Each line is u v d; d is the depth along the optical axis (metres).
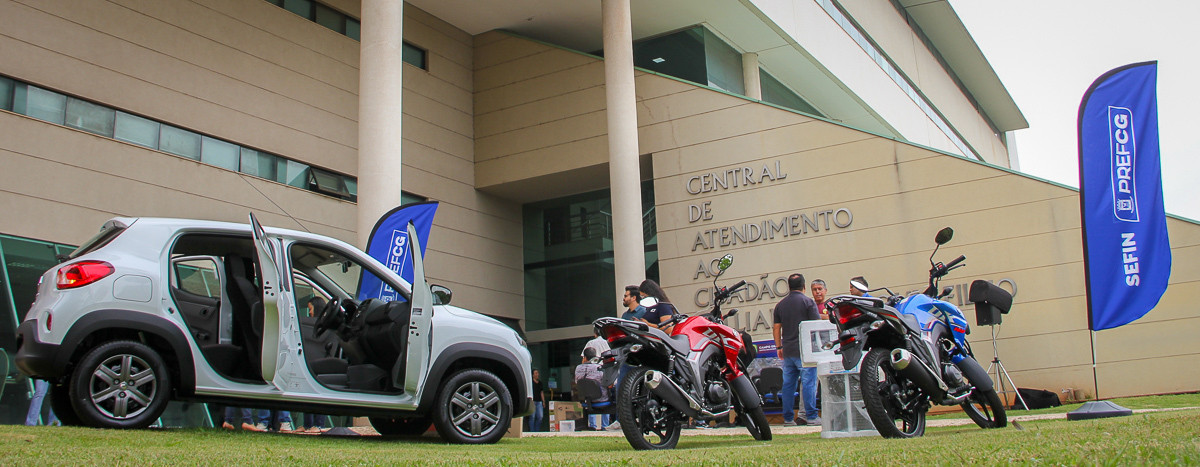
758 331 18.72
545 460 3.85
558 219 23.92
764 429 6.61
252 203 17.86
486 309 22.52
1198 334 15.01
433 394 6.72
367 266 6.96
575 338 22.73
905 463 3.01
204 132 17.23
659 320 7.80
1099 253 8.12
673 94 20.84
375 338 6.98
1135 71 8.41
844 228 18.36
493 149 23.06
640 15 21.19
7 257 13.52
